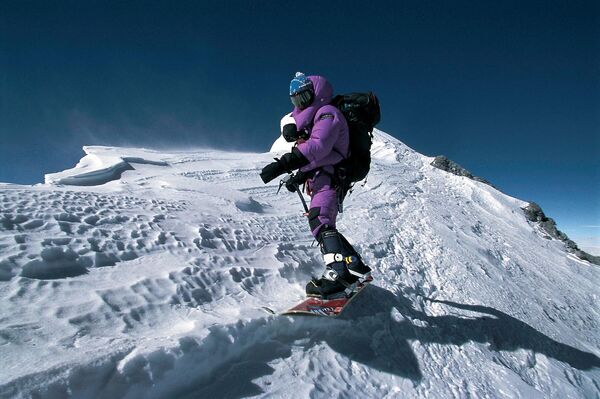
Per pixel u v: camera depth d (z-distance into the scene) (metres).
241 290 2.71
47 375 1.43
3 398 1.31
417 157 12.30
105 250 2.52
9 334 1.63
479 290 4.57
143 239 2.80
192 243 3.03
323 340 2.57
